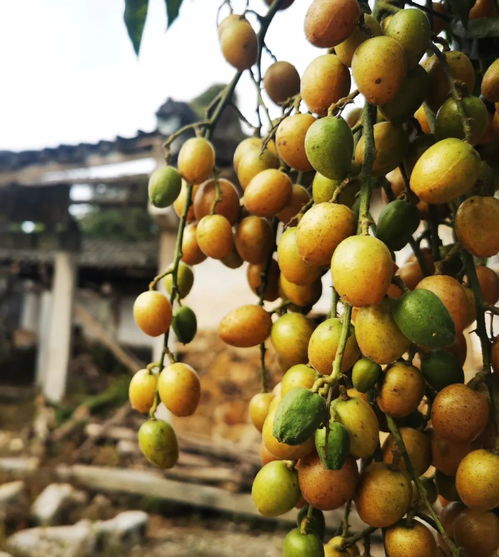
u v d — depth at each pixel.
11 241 2.57
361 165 0.23
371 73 0.21
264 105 0.29
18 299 5.16
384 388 0.21
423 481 0.25
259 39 0.29
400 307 0.19
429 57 0.25
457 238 0.24
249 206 0.26
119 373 3.78
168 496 1.66
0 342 4.33
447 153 0.20
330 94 0.23
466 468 0.20
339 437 0.19
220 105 0.30
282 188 0.26
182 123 1.89
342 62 0.23
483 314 0.22
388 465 0.21
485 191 0.25
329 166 0.21
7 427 2.47
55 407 2.40
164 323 0.27
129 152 1.99
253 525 1.63
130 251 3.38
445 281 0.21
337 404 0.20
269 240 0.27
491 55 0.28
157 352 1.75
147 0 0.34
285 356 0.25
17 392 3.48
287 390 0.22
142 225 4.71
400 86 0.21
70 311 2.51
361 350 0.20
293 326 0.25
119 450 1.89
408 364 0.21
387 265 0.19
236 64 0.30
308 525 0.21
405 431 0.23
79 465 1.84
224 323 0.27
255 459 1.63
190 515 1.69
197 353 1.72
